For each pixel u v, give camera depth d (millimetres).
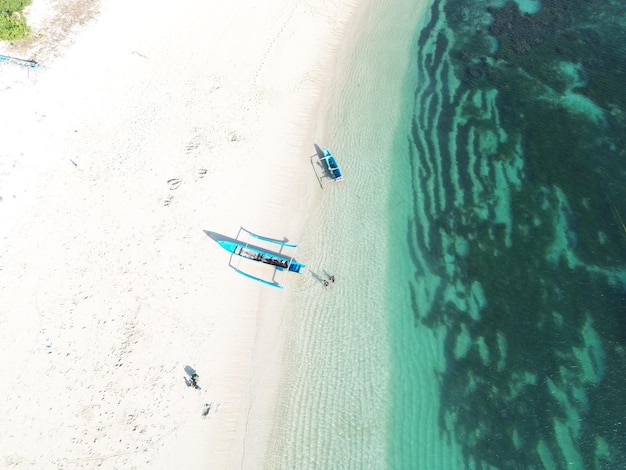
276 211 30234
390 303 26672
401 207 30391
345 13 42125
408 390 23922
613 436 22156
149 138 32594
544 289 26719
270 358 24969
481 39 39781
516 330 25531
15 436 22188
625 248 27719
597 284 26578
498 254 28219
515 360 24594
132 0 39906
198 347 24938
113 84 35125
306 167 32375
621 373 23750
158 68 36250
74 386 23484
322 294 27016
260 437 22812
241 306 26453
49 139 32062
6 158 30625
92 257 27500
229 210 29844
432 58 38688
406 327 25859
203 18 39594
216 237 28672
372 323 25984
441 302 26719
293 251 28641
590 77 36156
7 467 21500
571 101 34812
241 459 22297
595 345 24703
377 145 33406
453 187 31156
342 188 31281
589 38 38812
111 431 22391
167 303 26156
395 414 23250
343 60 38750
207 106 34500
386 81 37219
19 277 26828
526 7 41969
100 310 25750
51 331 25078
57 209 29266
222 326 25719
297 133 34000
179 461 22000
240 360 24859
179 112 34000
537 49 38500
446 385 24031
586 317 25594
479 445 22375
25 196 29688
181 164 31438
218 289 26844
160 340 24969
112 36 37531
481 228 29312
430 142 33469
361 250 28641
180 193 30156
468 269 27797
